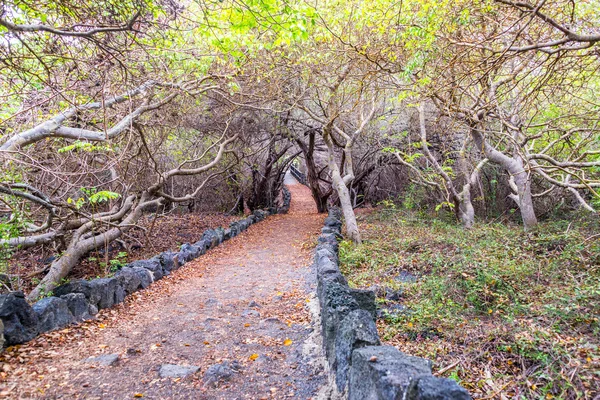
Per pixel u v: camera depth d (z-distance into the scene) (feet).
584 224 27.30
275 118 46.62
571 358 11.42
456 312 16.67
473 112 22.06
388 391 6.99
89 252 32.19
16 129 19.24
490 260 21.29
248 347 14.02
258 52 30.48
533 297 16.84
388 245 29.48
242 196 64.85
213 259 31.73
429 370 7.67
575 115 21.34
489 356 12.80
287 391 10.98
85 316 16.14
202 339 14.69
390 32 22.80
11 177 19.58
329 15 26.89
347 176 35.96
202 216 57.36
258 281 24.35
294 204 86.89
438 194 45.57
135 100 26.96
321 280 16.81
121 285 19.42
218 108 42.14
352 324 10.21
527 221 30.81
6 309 12.65
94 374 11.41
